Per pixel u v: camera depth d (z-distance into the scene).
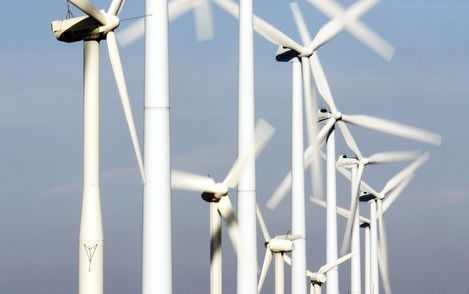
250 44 67.19
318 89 82.31
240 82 67.12
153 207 47.66
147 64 48.12
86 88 50.38
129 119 50.19
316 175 76.56
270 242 74.44
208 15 54.28
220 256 61.12
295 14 78.62
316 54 79.69
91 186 50.31
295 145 82.06
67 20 49.88
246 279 66.38
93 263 50.00
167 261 47.91
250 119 66.88
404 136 78.56
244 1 67.19
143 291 48.03
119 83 50.28
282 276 75.06
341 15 65.56
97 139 50.53
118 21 49.94
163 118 47.91
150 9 48.25
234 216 60.62
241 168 60.94
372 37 65.12
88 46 50.19
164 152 47.84
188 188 59.56
